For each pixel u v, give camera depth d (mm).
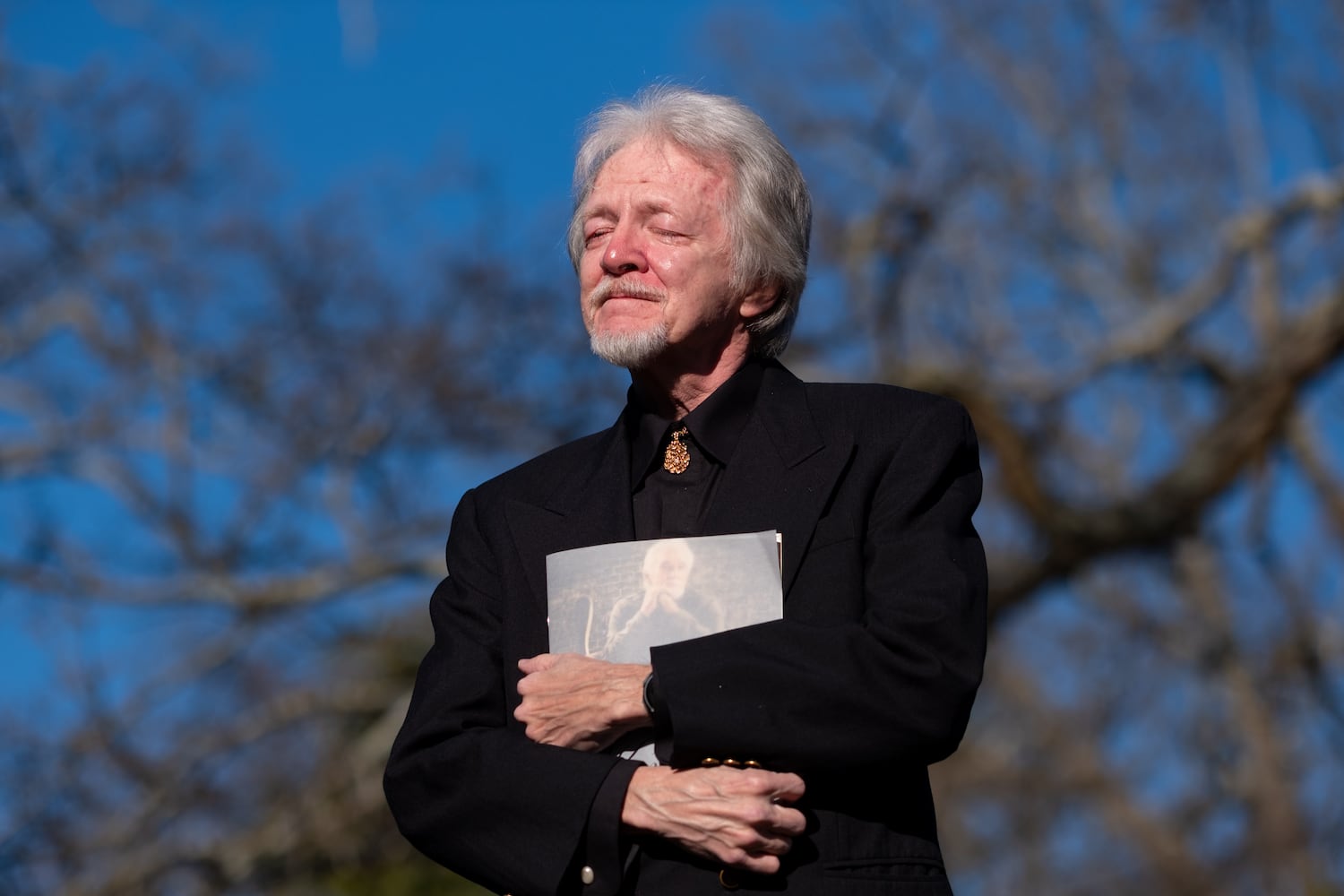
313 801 12219
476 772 2482
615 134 2898
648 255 2762
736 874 2377
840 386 2797
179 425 13828
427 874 12406
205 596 13125
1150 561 13641
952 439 2662
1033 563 12555
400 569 13438
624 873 2400
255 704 13523
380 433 14328
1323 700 15570
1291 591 15008
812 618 2512
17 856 11852
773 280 2834
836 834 2408
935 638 2398
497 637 2736
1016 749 18781
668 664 2400
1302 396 12531
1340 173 12797
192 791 12273
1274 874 16484
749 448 2688
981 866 19000
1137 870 18578
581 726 2453
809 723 2361
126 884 11883
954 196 15383
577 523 2723
